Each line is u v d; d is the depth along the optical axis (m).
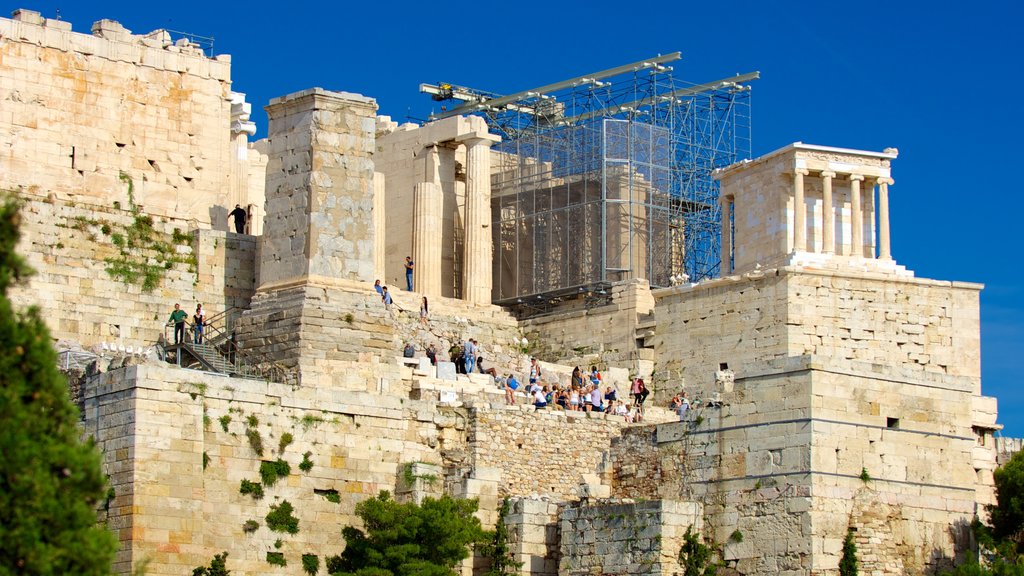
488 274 134.12
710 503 99.38
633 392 119.50
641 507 97.75
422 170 137.12
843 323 120.19
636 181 135.62
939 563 98.81
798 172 124.75
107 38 116.75
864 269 124.00
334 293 107.62
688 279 135.00
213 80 119.75
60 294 110.25
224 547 97.81
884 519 97.50
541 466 107.69
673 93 144.25
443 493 103.44
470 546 101.12
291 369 106.06
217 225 118.81
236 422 99.38
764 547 96.88
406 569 96.06
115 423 97.44
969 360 122.75
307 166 109.00
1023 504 98.75
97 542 68.75
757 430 98.44
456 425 106.44
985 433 111.94
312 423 101.69
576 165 136.62
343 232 108.94
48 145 113.94
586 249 134.50
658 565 96.31
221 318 113.25
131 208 115.81
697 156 145.00
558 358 128.88
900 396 99.56
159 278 112.94
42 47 114.44
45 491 67.56
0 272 68.50
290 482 100.50
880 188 126.81
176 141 118.12
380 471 103.31
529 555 100.69
